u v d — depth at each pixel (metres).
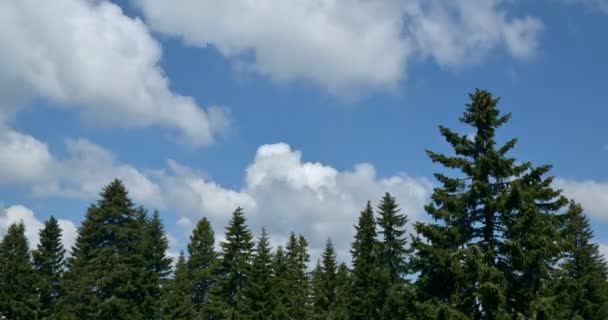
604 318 45.69
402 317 27.88
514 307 24.78
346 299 61.12
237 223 58.97
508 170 25.56
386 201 55.50
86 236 57.81
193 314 63.56
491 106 27.19
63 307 56.84
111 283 54.84
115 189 59.56
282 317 54.41
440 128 27.14
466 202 25.69
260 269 56.03
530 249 23.86
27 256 59.38
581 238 49.44
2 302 54.81
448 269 24.61
